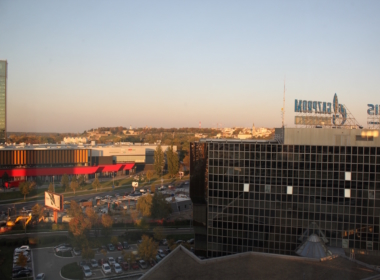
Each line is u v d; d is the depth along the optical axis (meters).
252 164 66.75
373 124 70.81
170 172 190.12
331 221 63.56
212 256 68.94
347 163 63.00
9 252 77.31
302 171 64.69
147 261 73.75
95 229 89.25
